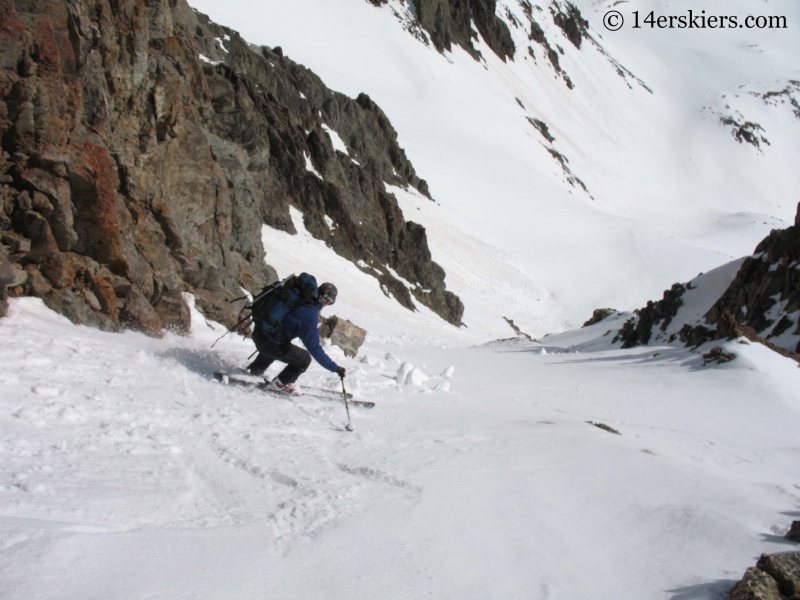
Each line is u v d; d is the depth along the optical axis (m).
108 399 5.43
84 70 9.10
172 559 2.96
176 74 11.45
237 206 16.17
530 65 183.00
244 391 6.85
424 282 58.56
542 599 3.04
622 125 199.62
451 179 105.75
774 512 4.41
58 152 8.12
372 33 134.50
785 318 21.03
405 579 3.11
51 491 3.47
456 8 158.00
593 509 4.28
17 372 5.53
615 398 11.76
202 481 4.19
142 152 10.84
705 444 8.04
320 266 42.69
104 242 8.67
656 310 29.02
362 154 77.56
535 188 118.25
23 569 2.58
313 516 3.79
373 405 7.29
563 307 84.06
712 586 3.18
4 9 7.50
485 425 6.77
